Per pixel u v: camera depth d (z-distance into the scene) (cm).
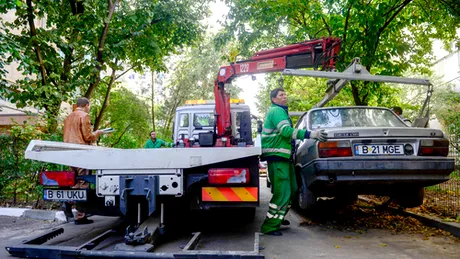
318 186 566
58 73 1137
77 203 514
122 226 612
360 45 960
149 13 1281
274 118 521
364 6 879
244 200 457
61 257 395
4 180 788
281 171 525
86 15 1120
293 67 654
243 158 465
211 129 870
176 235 536
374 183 527
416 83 601
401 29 1134
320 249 455
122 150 441
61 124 955
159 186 434
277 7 1063
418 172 511
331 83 725
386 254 431
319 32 1138
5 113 1692
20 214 698
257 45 1338
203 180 462
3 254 425
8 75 1741
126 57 1481
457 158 723
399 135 514
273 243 489
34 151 453
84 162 446
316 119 651
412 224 600
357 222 623
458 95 1866
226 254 371
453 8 871
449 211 629
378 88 1021
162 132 2594
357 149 512
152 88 2342
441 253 433
